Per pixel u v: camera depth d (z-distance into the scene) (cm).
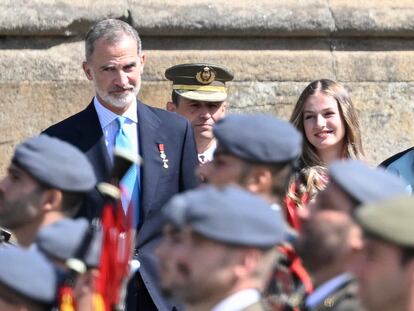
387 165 2430
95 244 1505
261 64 2977
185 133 2325
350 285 1495
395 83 3052
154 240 2238
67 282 1471
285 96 2988
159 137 2302
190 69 2683
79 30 2894
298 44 3028
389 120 3044
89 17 2883
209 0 2970
